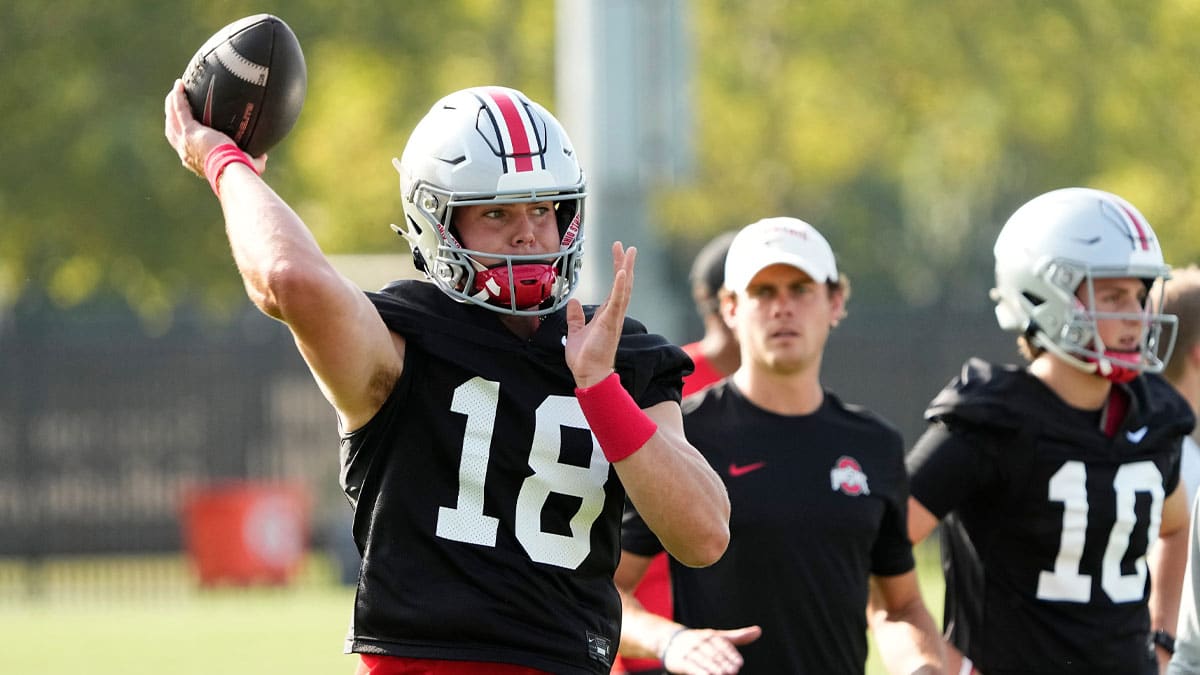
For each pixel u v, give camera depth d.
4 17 71.75
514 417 12.97
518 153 13.16
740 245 20.11
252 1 74.94
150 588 63.66
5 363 69.06
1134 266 19.59
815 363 19.84
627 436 12.64
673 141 44.31
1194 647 16.33
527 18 88.94
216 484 70.62
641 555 19.20
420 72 82.25
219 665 39.84
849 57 97.56
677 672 17.94
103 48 72.38
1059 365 19.83
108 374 69.88
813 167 106.12
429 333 13.05
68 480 69.44
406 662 12.84
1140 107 94.62
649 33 43.84
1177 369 23.19
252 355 71.12
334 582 65.62
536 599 12.81
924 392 74.94
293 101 13.98
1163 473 19.97
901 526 19.69
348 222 88.88
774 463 19.19
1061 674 19.45
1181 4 93.75
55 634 47.31
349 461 13.11
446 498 12.87
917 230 133.75
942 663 19.52
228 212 12.77
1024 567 19.58
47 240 74.25
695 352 24.98
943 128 101.62
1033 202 20.36
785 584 18.89
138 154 71.19
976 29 95.12
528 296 13.12
